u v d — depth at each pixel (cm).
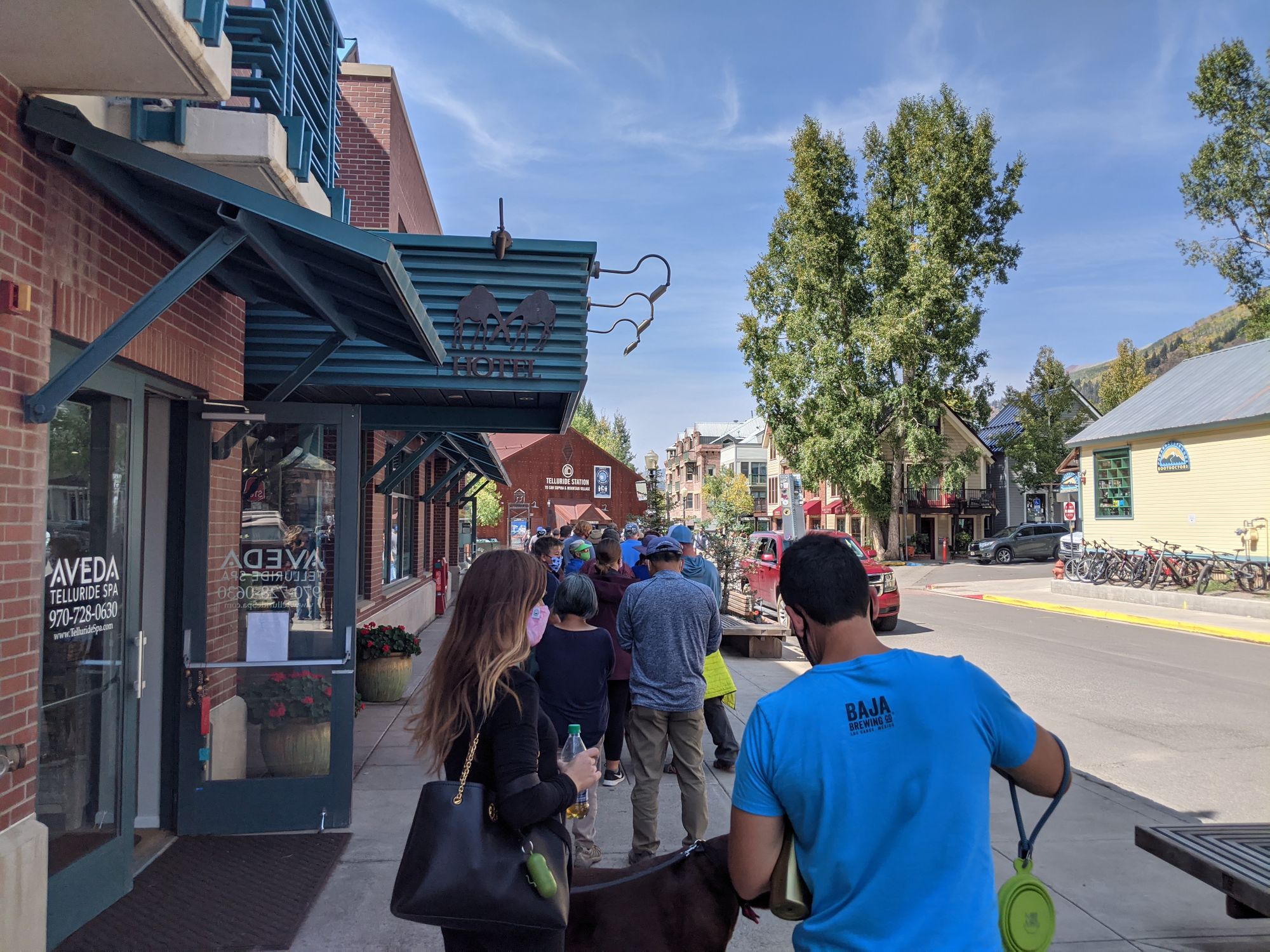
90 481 412
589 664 464
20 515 339
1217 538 2011
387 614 1162
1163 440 2166
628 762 695
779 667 1120
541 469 4588
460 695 218
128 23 301
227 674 529
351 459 536
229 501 531
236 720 524
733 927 248
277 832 514
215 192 372
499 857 202
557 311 682
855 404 3509
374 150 1130
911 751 162
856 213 3706
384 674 898
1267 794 614
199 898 421
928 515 4534
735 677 1048
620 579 613
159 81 345
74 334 381
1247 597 1738
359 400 805
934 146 3456
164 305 369
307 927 390
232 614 524
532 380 681
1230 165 2727
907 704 165
